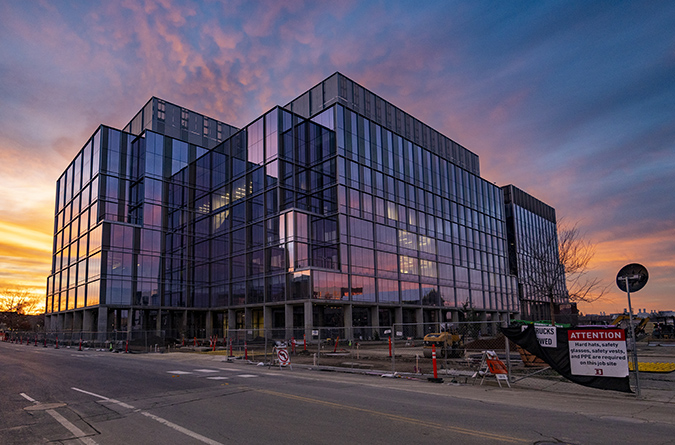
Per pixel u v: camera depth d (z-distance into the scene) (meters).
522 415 9.23
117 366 21.20
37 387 13.71
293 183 51.28
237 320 54.41
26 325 111.44
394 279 55.19
